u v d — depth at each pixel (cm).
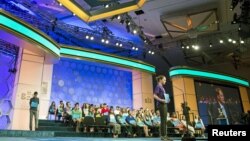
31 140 512
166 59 2100
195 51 1972
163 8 1529
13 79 1120
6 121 1023
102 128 1093
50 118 1207
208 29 1658
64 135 957
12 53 1183
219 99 1628
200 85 1566
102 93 1480
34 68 1070
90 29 1656
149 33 1873
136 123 1102
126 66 1467
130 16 1582
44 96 1208
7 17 861
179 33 1741
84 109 1145
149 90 1548
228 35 1734
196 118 1255
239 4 1385
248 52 1966
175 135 1200
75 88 1391
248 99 1830
